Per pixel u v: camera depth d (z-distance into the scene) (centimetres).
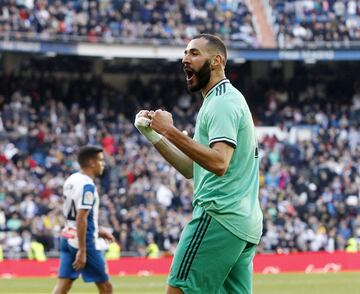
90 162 3044
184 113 9894
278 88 10425
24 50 8931
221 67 1905
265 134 9569
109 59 10019
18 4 9225
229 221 1841
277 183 8769
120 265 6819
